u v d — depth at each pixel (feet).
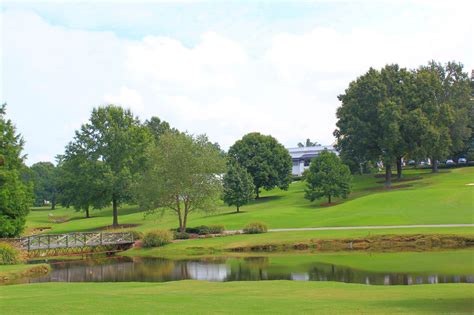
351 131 285.84
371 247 142.82
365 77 293.64
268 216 219.20
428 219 176.65
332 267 112.37
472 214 180.86
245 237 164.35
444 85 335.47
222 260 132.16
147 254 151.53
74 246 154.92
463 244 139.23
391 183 293.43
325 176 258.16
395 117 269.64
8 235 151.33
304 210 237.25
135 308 55.83
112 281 102.94
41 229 236.43
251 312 52.75
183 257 142.10
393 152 280.10
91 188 230.48
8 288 80.23
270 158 321.73
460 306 54.75
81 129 238.89
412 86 291.79
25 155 167.63
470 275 95.91
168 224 226.38
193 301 61.31
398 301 59.88
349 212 211.00
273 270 111.45
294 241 150.41
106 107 245.24
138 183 197.36
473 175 293.02
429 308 53.83
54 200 437.58
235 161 315.17
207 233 178.50
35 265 119.96
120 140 238.48
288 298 64.34
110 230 204.74
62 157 244.42
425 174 320.50
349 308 55.11
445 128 287.48
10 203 150.10
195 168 180.86
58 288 79.56
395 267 108.58
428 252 129.80
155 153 185.78
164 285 82.64
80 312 53.21
